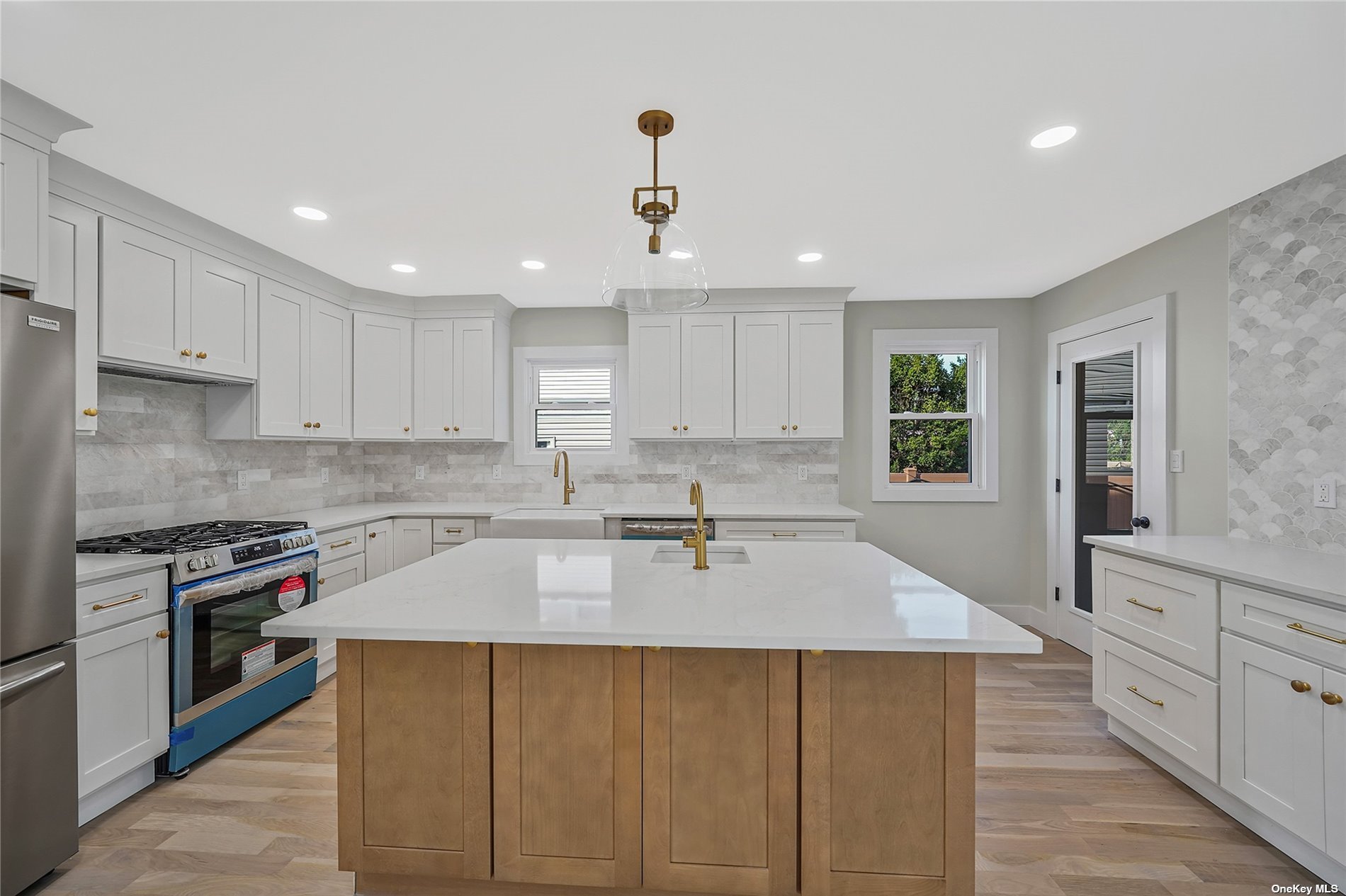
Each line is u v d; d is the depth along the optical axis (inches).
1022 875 74.6
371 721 65.3
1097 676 111.0
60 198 88.4
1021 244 126.6
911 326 178.4
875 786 60.9
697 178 94.9
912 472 181.6
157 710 93.2
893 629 56.1
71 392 75.4
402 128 80.1
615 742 63.0
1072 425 156.9
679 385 167.5
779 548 101.0
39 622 71.9
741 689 62.1
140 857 78.3
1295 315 97.6
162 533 110.8
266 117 77.3
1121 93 71.9
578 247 127.6
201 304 113.8
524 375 184.4
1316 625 71.5
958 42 63.0
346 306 158.4
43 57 65.2
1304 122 78.2
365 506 171.9
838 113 76.2
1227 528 110.1
